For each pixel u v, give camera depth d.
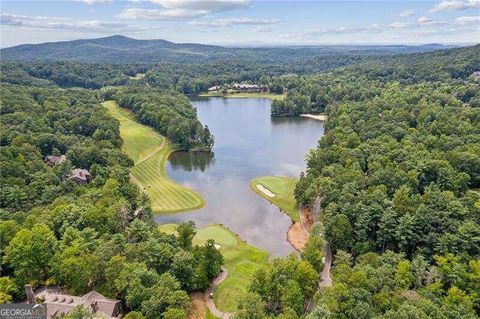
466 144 117.62
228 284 76.44
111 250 68.56
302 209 111.38
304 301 65.94
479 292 62.38
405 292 61.25
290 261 69.31
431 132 137.25
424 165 100.12
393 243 80.19
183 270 69.62
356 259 76.31
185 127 173.88
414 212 80.19
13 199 90.62
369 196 87.31
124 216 84.75
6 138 123.19
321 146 155.00
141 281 63.41
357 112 181.75
